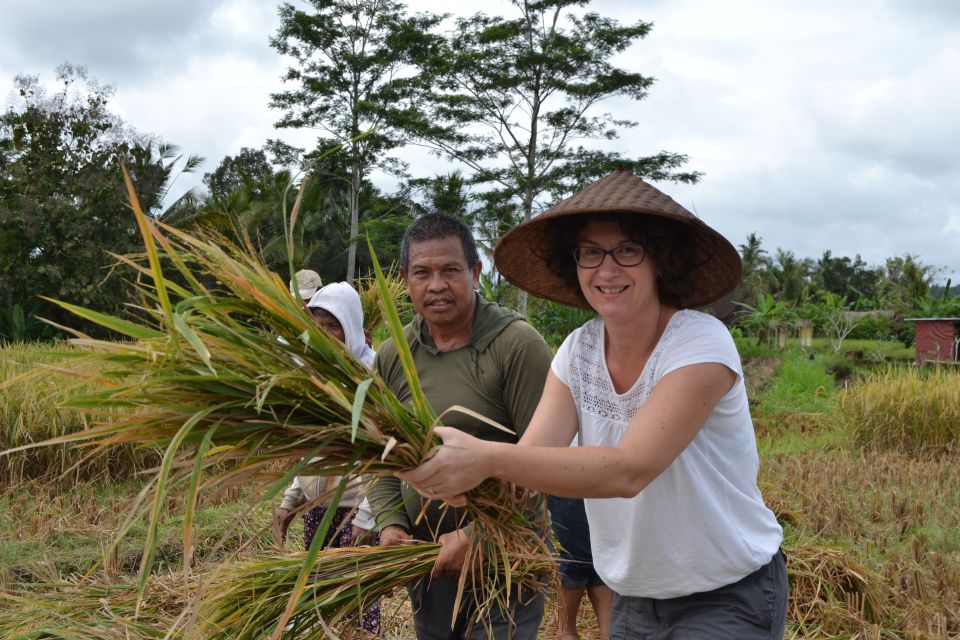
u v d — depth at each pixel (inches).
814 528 218.4
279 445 73.0
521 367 102.7
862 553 199.3
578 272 80.3
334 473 74.9
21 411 286.0
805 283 2146.9
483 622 100.8
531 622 105.3
